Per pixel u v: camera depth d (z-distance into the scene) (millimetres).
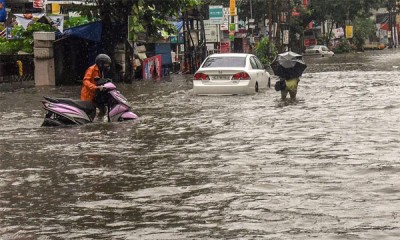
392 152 8938
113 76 31703
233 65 20938
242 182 7383
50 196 7047
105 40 31828
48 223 5934
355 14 100562
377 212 5879
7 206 6641
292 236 5246
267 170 8008
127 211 6289
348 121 12586
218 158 9008
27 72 33000
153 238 5352
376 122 12305
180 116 14727
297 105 16266
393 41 131000
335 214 5867
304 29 94188
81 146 10578
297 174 7703
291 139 10508
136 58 34406
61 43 31719
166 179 7734
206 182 7465
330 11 97375
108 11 31516
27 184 7699
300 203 6320
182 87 26047
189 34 42281
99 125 13555
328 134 10906
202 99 19172
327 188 6914
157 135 11680
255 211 6090
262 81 21844
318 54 86062
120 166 8680
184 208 6320
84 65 32281
